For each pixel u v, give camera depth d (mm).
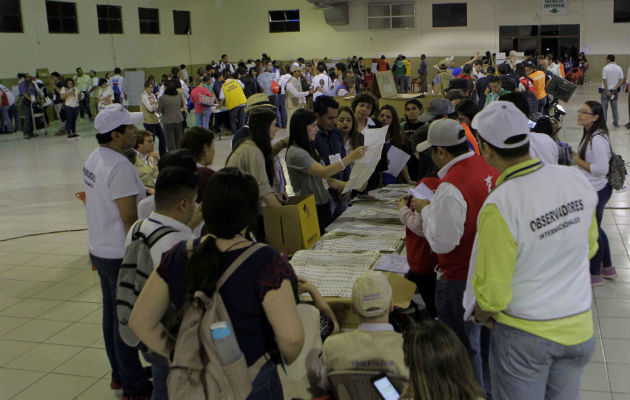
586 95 19594
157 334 1782
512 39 24297
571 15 23766
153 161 5582
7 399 3248
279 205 3502
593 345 1930
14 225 6863
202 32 24141
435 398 1788
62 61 17844
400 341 2201
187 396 1657
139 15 20812
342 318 2752
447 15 24438
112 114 2928
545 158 3912
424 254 3016
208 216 1688
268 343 1738
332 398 2215
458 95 5438
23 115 15695
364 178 3887
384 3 24625
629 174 8125
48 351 3795
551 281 1864
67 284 4973
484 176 2469
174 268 1763
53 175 9766
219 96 13867
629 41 23562
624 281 4566
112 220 2947
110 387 3348
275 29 25375
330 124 4363
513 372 1933
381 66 21562
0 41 15891
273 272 1670
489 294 1838
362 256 3195
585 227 1893
